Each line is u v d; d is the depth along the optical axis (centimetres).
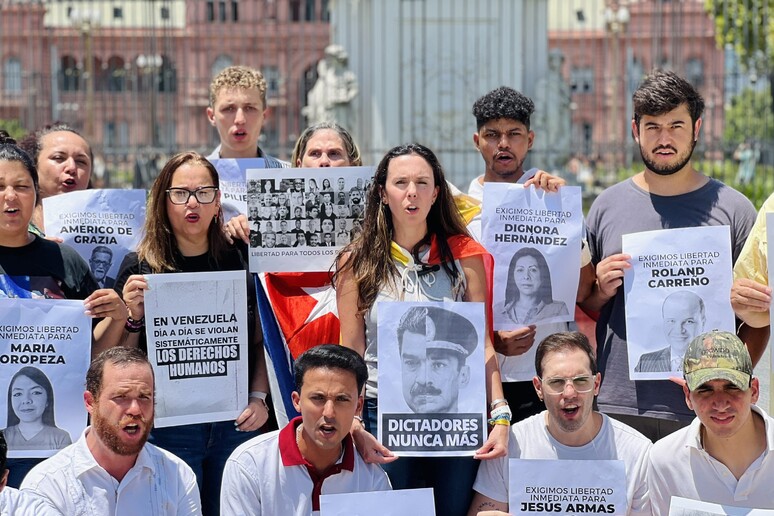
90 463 508
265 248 587
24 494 494
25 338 541
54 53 2914
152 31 2067
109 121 3462
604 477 514
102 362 505
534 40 1792
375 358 544
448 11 1773
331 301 584
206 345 568
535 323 587
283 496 517
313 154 639
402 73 1775
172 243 580
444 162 1784
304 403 502
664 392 570
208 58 2198
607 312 598
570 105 1847
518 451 535
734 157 1991
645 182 596
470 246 552
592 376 521
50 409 543
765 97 1986
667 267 564
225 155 719
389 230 554
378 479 524
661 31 1969
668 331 562
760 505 510
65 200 632
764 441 509
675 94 567
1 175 554
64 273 572
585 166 2344
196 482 527
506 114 625
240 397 574
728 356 494
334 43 1803
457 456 545
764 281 552
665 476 520
